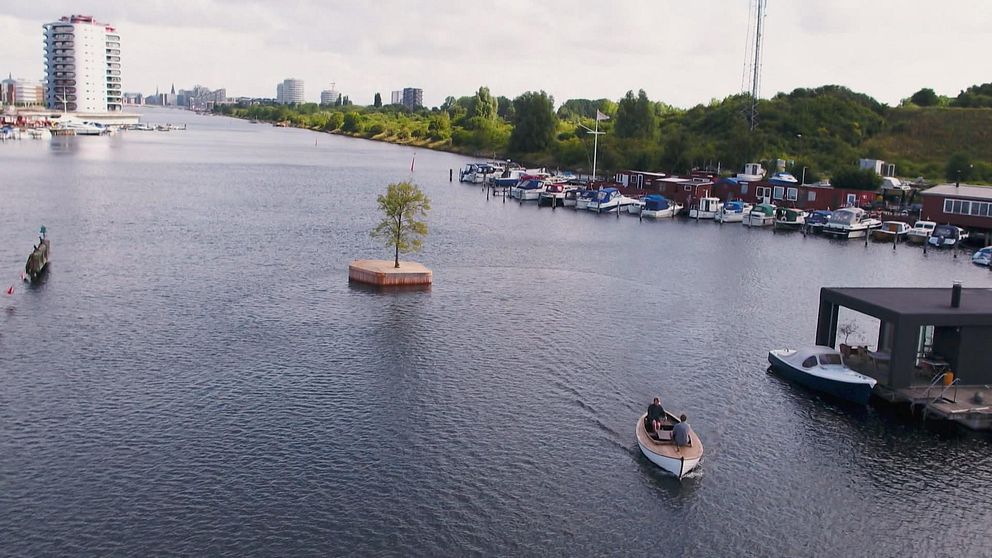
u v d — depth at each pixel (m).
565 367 64.12
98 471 45.12
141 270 92.06
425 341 69.38
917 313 56.00
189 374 59.72
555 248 119.25
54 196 154.00
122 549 38.41
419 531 40.81
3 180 177.62
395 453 48.56
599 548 40.22
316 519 41.44
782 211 148.25
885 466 49.31
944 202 136.75
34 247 97.31
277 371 60.97
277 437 50.00
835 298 62.94
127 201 151.75
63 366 60.44
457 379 60.72
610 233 137.38
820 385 59.78
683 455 47.19
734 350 70.06
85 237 111.19
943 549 41.31
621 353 68.12
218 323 72.44
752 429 53.81
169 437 49.50
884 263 114.50
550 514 42.81
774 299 89.56
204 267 94.88
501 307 81.56
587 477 46.66
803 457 50.16
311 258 102.56
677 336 73.69
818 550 40.88
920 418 55.78
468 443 50.19
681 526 42.34
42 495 42.50
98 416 52.00
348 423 52.38
